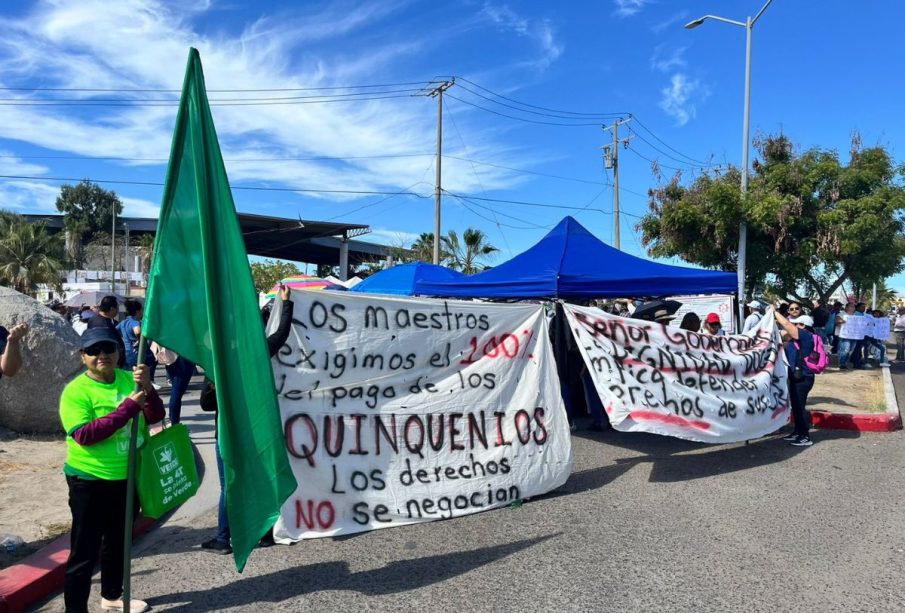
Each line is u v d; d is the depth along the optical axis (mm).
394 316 5789
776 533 5055
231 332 3793
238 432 3754
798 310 13812
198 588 4168
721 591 4047
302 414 5250
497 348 6195
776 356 8109
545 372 6355
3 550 4555
